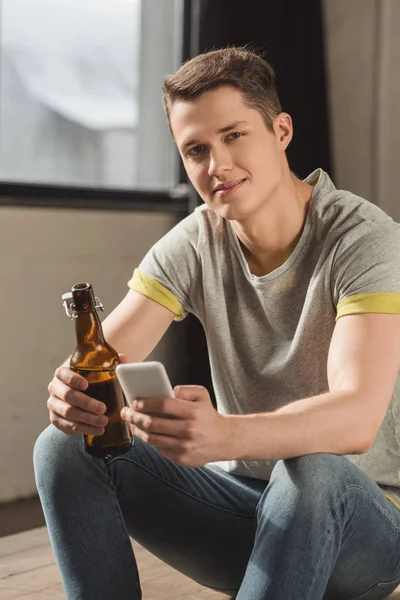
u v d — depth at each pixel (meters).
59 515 1.71
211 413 1.48
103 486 1.74
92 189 3.95
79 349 1.68
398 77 4.21
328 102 4.28
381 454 1.78
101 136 4.05
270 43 4.04
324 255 1.75
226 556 1.90
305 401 1.57
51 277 3.78
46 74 3.85
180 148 1.76
